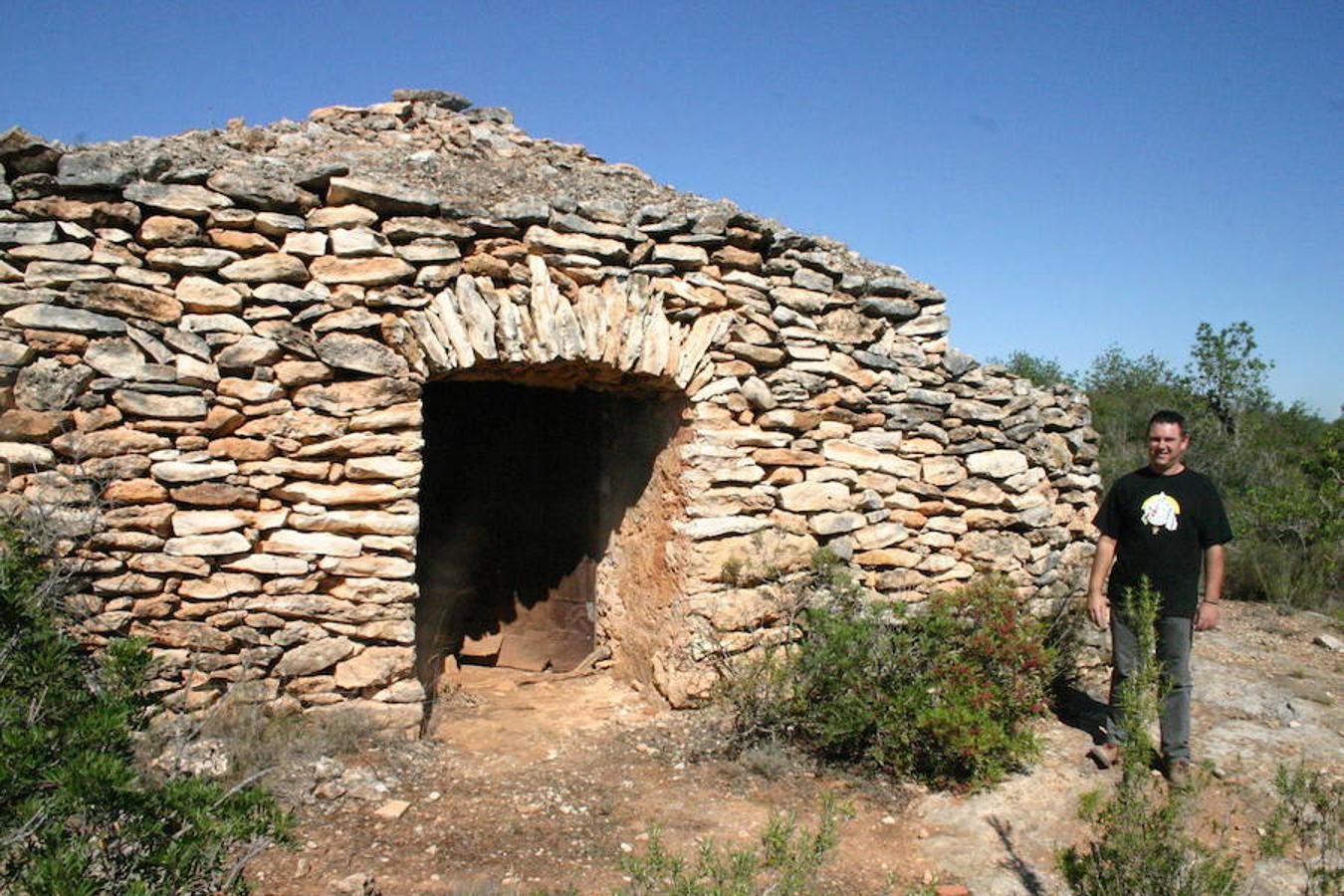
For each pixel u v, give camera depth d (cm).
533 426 736
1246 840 445
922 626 563
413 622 526
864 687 527
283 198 494
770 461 604
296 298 495
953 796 491
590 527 727
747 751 524
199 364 482
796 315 609
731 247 592
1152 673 371
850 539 626
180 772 407
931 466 648
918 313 657
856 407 631
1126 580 515
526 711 609
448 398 740
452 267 524
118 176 467
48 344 459
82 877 236
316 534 504
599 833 432
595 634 722
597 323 552
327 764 463
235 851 374
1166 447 502
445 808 450
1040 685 575
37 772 261
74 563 459
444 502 737
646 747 540
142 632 477
